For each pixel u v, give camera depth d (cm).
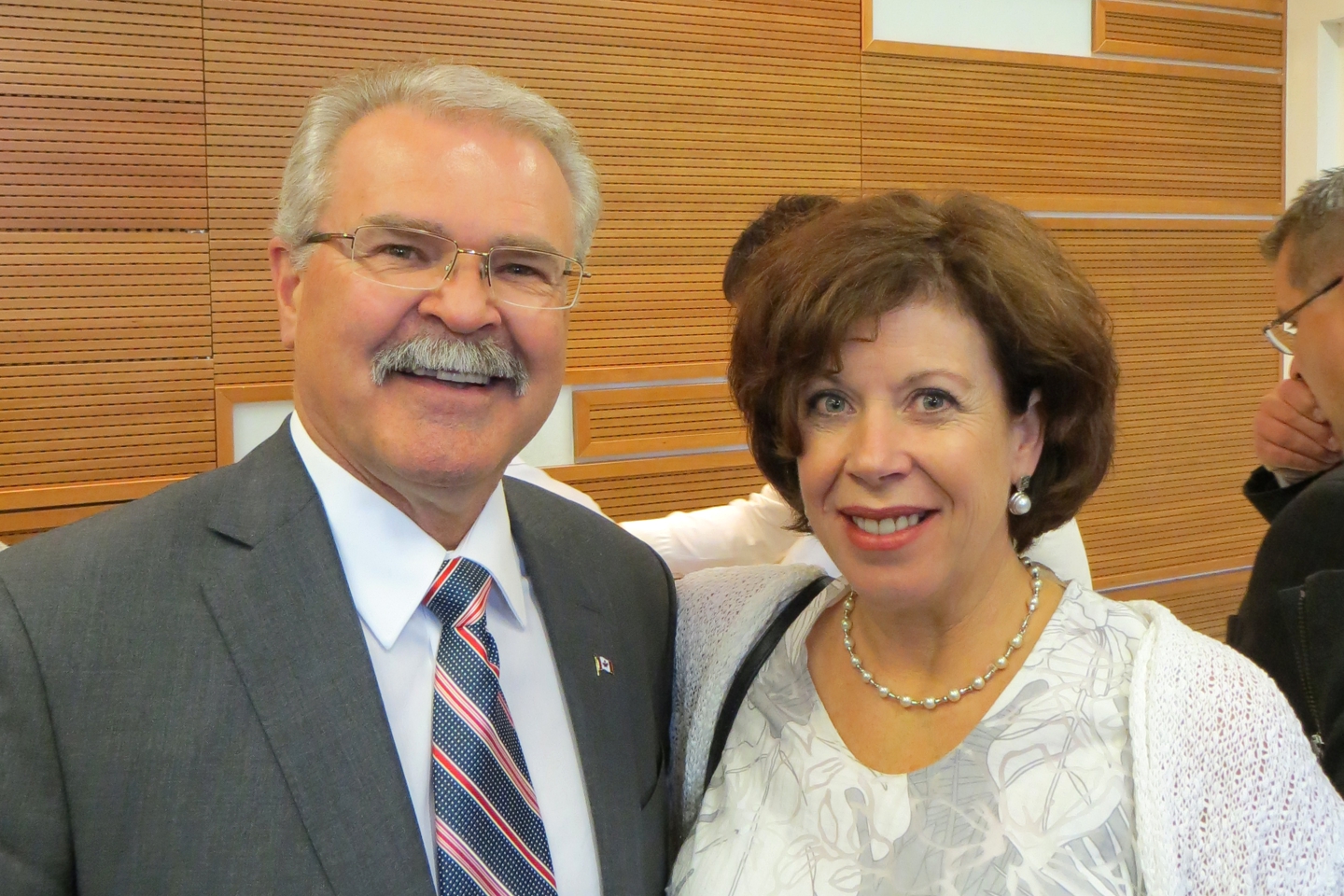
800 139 443
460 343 132
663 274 425
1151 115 513
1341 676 150
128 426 350
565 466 416
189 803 115
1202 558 546
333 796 120
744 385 143
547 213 138
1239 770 119
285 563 130
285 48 361
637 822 144
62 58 334
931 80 464
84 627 119
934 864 125
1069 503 142
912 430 129
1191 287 532
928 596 132
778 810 139
